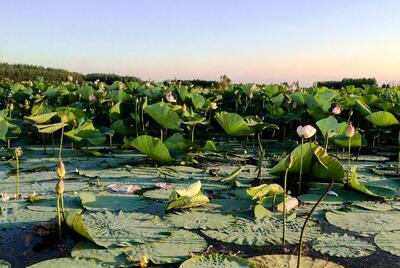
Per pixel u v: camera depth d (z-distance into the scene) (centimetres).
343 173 448
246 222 354
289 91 1198
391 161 652
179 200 371
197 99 816
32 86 1420
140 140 536
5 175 506
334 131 558
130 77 2400
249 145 799
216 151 652
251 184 480
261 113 946
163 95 901
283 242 314
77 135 633
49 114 630
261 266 273
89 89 1016
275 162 620
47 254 288
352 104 852
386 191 445
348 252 302
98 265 270
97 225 333
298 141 849
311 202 414
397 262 288
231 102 1112
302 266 274
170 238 316
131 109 789
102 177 498
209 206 395
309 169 457
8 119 736
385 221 365
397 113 810
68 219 312
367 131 781
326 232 339
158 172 530
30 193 427
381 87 1341
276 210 384
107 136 823
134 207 386
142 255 285
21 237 315
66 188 447
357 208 400
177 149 603
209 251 299
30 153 658
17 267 270
